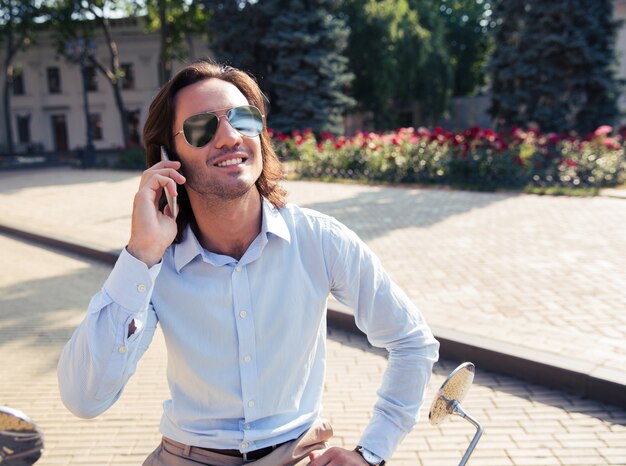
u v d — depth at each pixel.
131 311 1.36
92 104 42.03
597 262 6.59
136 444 3.31
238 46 26.36
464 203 11.30
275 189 1.65
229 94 1.53
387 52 31.36
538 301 5.27
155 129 1.61
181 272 1.53
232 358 1.52
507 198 11.86
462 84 41.50
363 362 4.36
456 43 40.66
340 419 3.52
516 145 13.98
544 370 3.84
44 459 3.16
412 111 36.84
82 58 25.22
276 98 26.97
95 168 24.42
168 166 1.46
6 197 14.94
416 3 33.28
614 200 11.19
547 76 21.53
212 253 1.53
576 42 20.80
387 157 14.91
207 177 1.49
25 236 9.72
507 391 3.80
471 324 4.63
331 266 1.58
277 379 1.55
